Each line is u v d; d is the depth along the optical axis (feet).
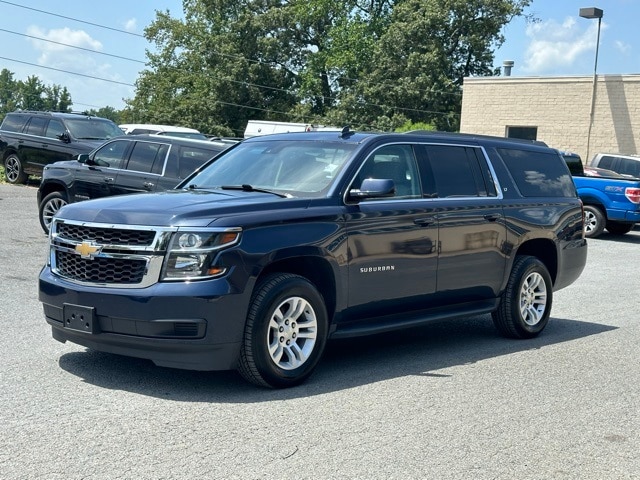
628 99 114.93
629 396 20.86
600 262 51.21
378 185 21.38
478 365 23.67
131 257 18.85
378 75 182.19
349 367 22.77
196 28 210.59
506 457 16.03
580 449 16.74
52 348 22.94
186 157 42.39
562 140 120.78
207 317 18.48
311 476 14.51
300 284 20.08
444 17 176.55
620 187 65.82
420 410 18.83
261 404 18.69
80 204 20.86
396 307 23.20
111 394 18.88
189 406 18.26
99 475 14.05
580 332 29.43
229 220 19.13
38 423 16.63
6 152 76.38
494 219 26.05
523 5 182.09
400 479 14.60
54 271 20.33
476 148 26.76
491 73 189.88
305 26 205.05
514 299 27.07
